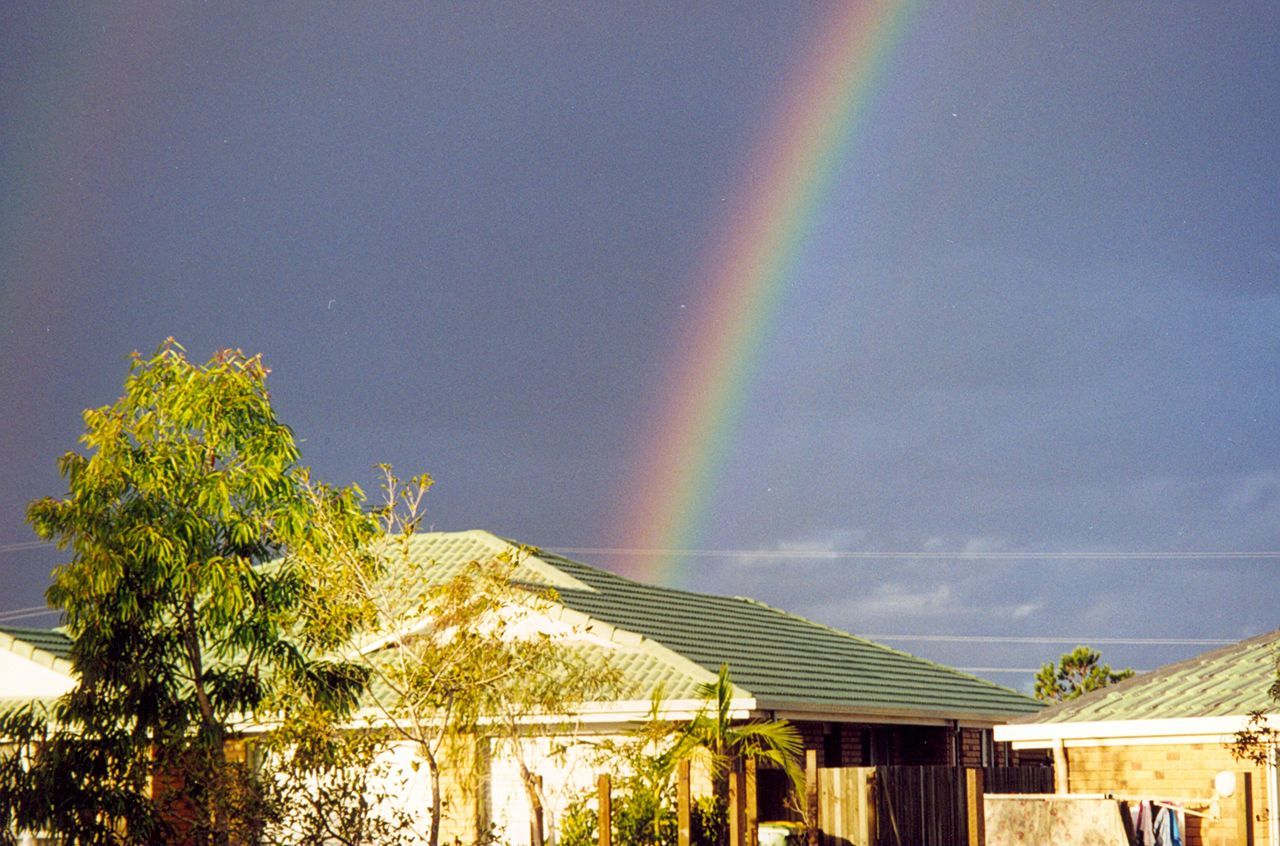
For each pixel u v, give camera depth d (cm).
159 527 1989
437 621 1812
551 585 2536
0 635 2602
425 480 1853
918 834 1875
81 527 2005
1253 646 2169
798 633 2869
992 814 1730
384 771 2008
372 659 2189
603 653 2259
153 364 2062
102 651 1998
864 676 2608
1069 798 1688
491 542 2745
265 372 2097
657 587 2873
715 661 2303
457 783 2119
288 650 2009
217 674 2041
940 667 2981
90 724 1997
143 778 1983
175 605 2041
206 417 2028
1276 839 1730
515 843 2123
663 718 2067
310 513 1948
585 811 1917
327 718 1805
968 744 2641
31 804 1983
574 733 1956
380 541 1959
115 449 1997
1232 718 1831
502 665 1795
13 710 2427
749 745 2052
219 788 1767
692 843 1844
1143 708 1998
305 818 1739
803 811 1928
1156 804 1772
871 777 1844
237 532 2025
